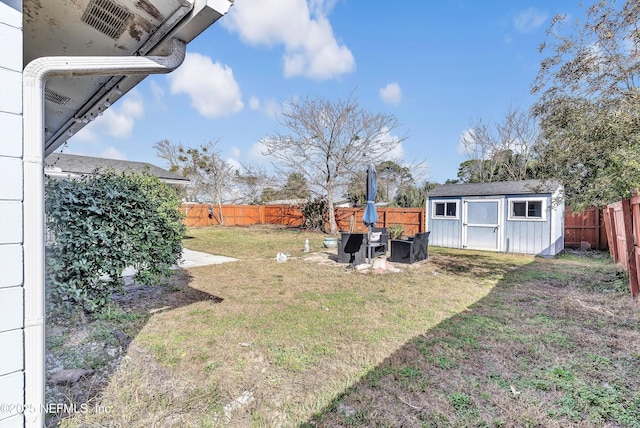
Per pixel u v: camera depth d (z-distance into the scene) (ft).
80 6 6.16
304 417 6.43
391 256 25.72
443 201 36.37
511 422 6.21
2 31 4.66
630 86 14.02
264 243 37.09
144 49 7.52
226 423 6.24
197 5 5.93
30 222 4.95
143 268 12.91
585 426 6.08
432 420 6.31
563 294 15.48
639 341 9.85
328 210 49.06
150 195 13.58
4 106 4.67
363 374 8.09
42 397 5.10
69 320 11.58
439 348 9.60
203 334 10.69
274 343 9.99
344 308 13.55
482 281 18.61
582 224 32.35
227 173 69.77
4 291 4.65
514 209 30.91
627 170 12.96
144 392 7.23
